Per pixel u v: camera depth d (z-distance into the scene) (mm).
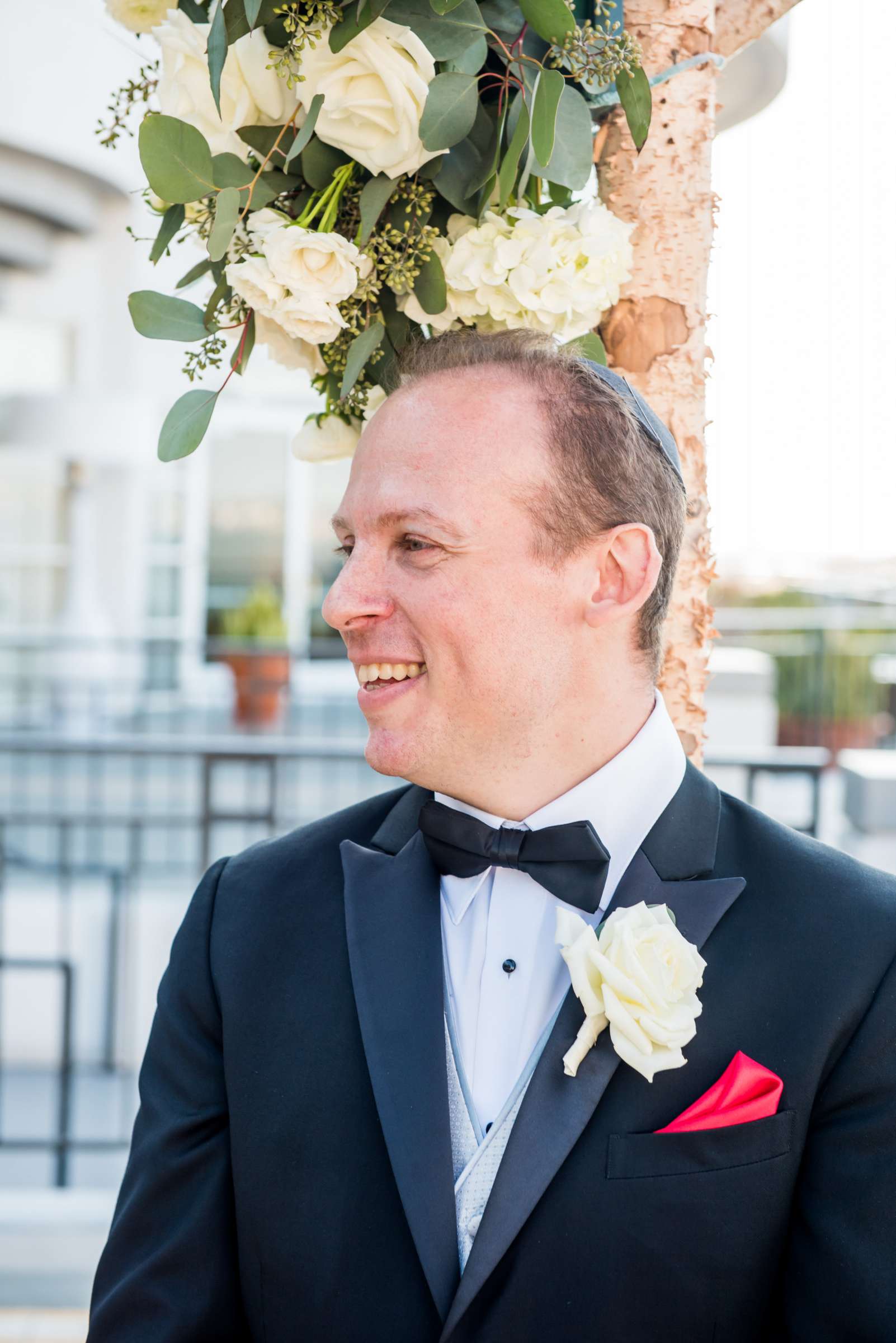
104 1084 5117
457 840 1232
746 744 9023
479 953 1257
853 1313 1087
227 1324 1251
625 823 1259
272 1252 1197
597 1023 1105
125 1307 1240
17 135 7859
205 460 12156
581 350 1378
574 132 1298
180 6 1289
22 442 8359
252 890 1379
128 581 10961
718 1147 1105
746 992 1165
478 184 1303
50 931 5336
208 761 4996
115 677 10297
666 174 1470
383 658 1200
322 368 1394
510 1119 1179
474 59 1228
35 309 9695
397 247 1311
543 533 1178
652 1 1465
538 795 1253
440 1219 1127
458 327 1367
